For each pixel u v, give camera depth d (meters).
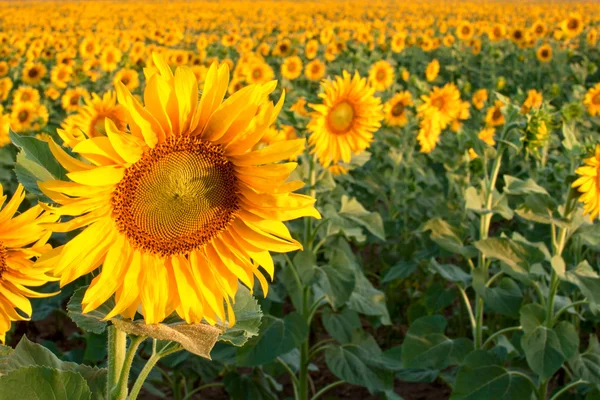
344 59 15.97
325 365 6.18
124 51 15.92
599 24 30.14
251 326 1.90
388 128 7.75
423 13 44.31
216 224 1.86
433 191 6.87
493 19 37.12
